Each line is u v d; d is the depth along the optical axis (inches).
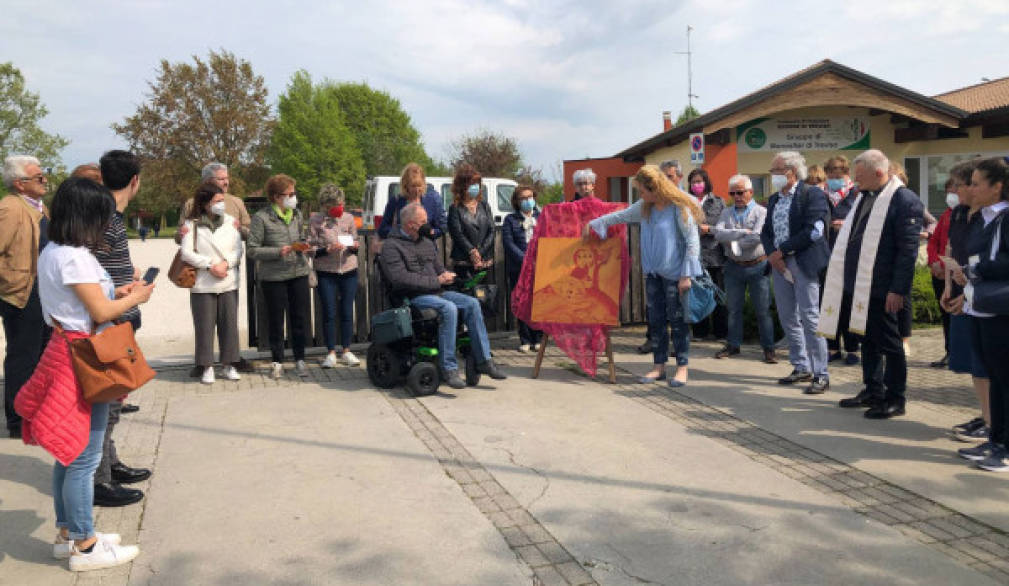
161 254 1185.4
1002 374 160.1
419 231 243.4
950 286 182.5
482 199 288.7
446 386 248.1
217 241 252.4
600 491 156.0
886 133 640.4
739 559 125.4
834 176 264.8
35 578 123.2
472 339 242.1
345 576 121.2
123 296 133.5
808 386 235.3
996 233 157.4
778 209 241.0
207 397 236.1
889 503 148.2
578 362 255.3
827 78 564.1
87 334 125.2
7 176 197.9
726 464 171.0
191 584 119.6
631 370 269.6
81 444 122.0
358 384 251.8
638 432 195.8
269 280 258.5
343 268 275.6
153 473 169.0
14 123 1943.9
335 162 1993.1
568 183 904.3
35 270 198.2
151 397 236.5
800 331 245.0
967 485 156.6
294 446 187.0
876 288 200.2
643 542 132.3
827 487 156.8
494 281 342.6
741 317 288.7
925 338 324.5
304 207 1994.3
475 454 179.8
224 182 255.9
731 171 597.3
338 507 149.1
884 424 199.9
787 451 179.6
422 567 123.8
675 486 158.2
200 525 141.6
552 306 257.9
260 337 299.6
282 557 128.1
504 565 124.2
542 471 168.1
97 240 126.0
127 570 125.1
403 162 2357.3
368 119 2674.7
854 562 124.0
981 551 128.0
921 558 125.1
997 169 157.9
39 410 122.0
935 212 652.7
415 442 189.0
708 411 215.2
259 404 226.7
